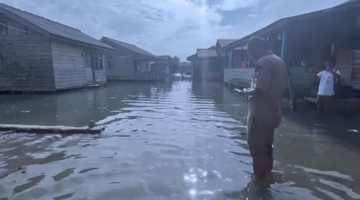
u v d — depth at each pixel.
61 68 11.83
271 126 2.50
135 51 23.47
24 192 2.29
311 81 7.59
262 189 2.35
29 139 3.99
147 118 5.75
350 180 2.53
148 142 3.80
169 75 40.28
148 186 2.40
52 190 2.33
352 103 6.80
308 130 4.57
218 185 2.43
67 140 3.93
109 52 20.73
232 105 7.95
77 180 2.53
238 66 18.75
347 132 4.41
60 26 14.78
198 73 26.48
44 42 10.89
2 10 10.52
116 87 16.14
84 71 14.44
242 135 4.22
